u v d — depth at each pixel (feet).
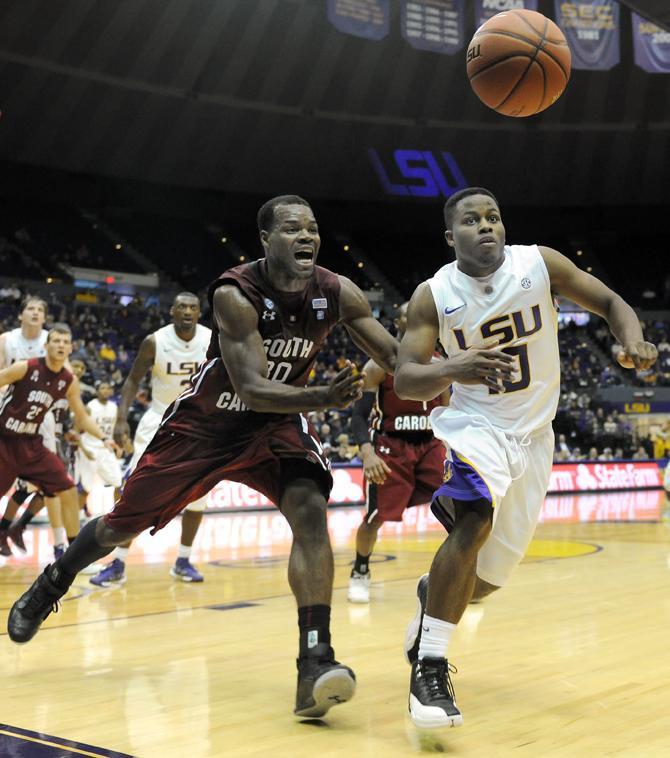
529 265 8.37
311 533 8.30
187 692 8.99
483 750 7.08
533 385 8.40
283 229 8.24
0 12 54.70
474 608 14.01
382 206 79.92
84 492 29.55
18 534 21.20
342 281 8.84
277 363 8.71
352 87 67.56
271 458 8.91
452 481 8.04
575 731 7.61
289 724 7.86
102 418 29.68
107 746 7.13
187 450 8.95
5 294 65.05
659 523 31.24
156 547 24.25
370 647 11.27
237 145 69.41
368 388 15.24
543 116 71.20
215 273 84.02
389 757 6.90
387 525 31.94
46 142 64.80
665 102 70.08
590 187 75.87
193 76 63.62
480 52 9.65
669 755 6.95
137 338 66.54
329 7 58.18
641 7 29.17
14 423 17.49
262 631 12.26
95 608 14.23
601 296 8.25
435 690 7.59
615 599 14.85
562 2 61.46
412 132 71.31
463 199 8.41
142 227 81.61
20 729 7.62
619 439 63.93
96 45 59.21
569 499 46.26
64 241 78.33
